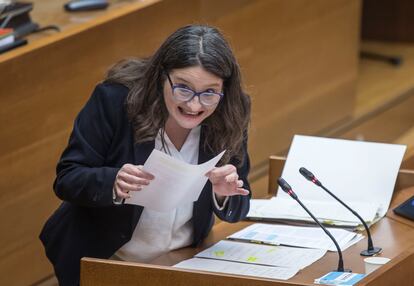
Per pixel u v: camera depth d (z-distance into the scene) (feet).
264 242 22.30
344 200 24.82
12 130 29.63
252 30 40.34
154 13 34.27
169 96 19.60
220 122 20.66
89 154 20.52
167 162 19.40
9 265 30.30
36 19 33.32
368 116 49.16
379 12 61.41
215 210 21.49
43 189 31.12
